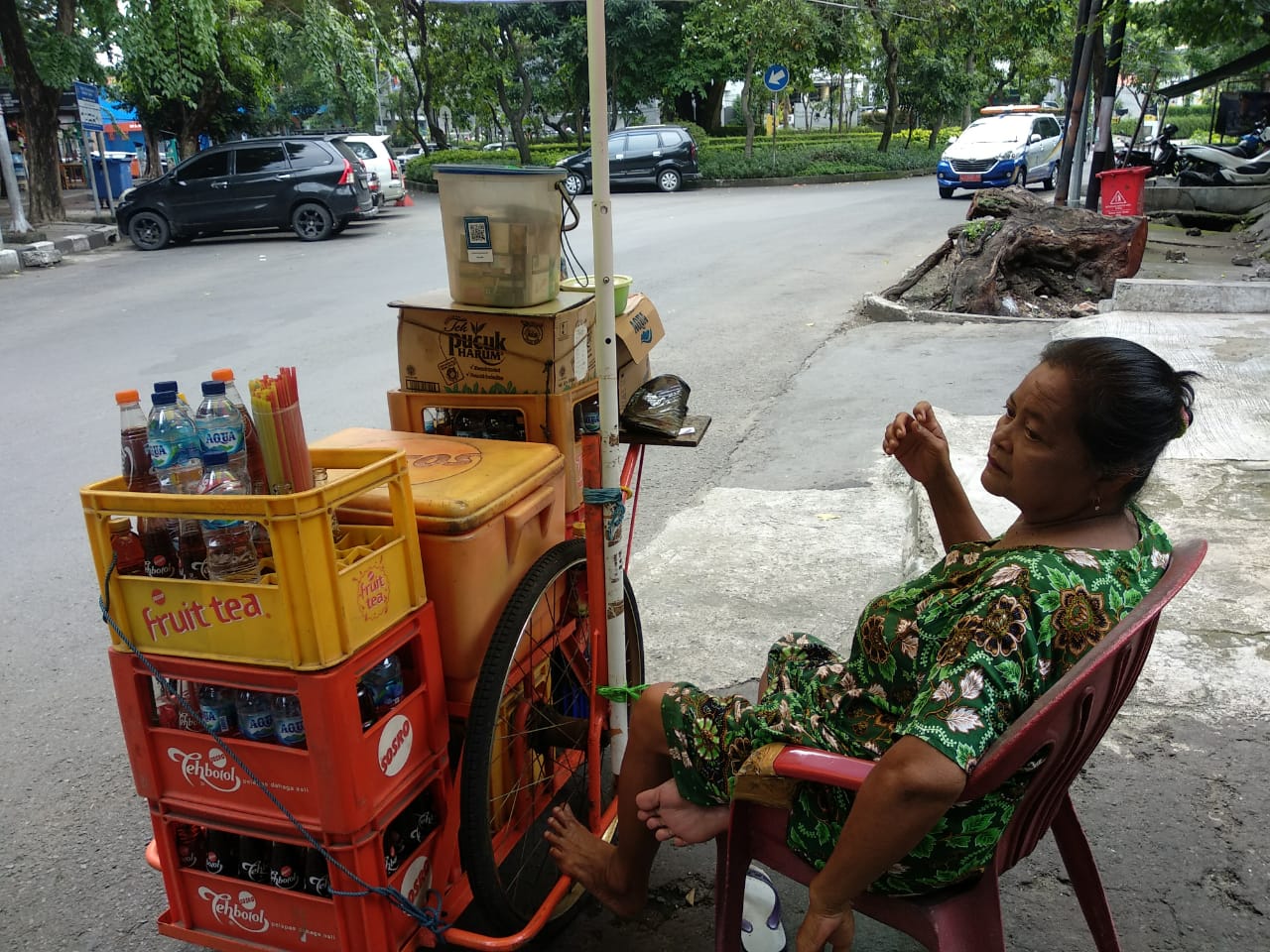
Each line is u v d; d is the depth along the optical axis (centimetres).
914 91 3061
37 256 1340
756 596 377
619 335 274
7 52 1590
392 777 185
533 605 209
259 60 2009
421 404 254
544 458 222
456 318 244
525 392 243
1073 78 1420
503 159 2836
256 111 2330
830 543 420
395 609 183
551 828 219
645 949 225
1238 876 232
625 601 259
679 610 369
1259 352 661
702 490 504
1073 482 153
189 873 199
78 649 375
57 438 614
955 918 164
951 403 616
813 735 174
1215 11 1192
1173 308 816
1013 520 415
